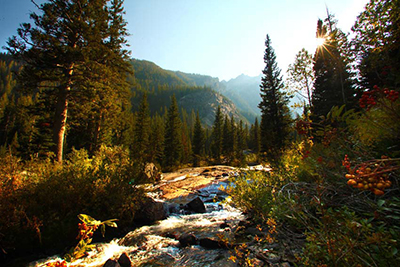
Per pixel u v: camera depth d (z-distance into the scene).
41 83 14.26
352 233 1.76
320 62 20.17
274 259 3.06
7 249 4.13
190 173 21.09
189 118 180.00
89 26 14.26
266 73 33.50
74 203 5.46
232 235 4.66
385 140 2.23
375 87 1.79
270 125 28.88
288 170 5.14
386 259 1.45
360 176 1.09
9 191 4.56
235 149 61.28
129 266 3.91
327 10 13.70
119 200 5.93
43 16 13.84
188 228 5.98
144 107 42.16
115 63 17.83
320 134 2.28
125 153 8.52
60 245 4.66
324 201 2.30
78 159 8.22
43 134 19.02
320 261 2.00
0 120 53.69
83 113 15.93
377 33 6.43
